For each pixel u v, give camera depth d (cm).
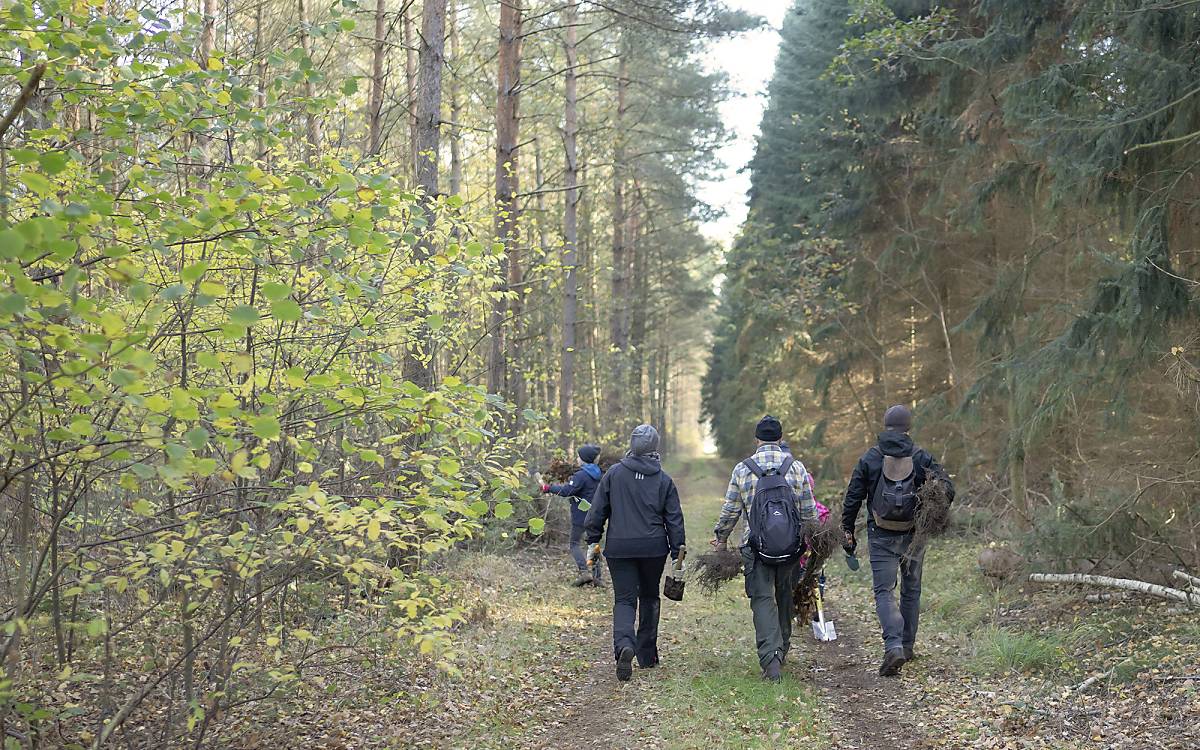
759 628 641
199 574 404
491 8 2053
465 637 726
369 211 393
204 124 425
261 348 498
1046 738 482
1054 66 830
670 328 4462
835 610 919
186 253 460
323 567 523
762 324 1980
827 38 1630
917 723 538
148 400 314
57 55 383
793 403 2308
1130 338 739
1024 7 938
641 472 663
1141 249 730
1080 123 798
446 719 546
